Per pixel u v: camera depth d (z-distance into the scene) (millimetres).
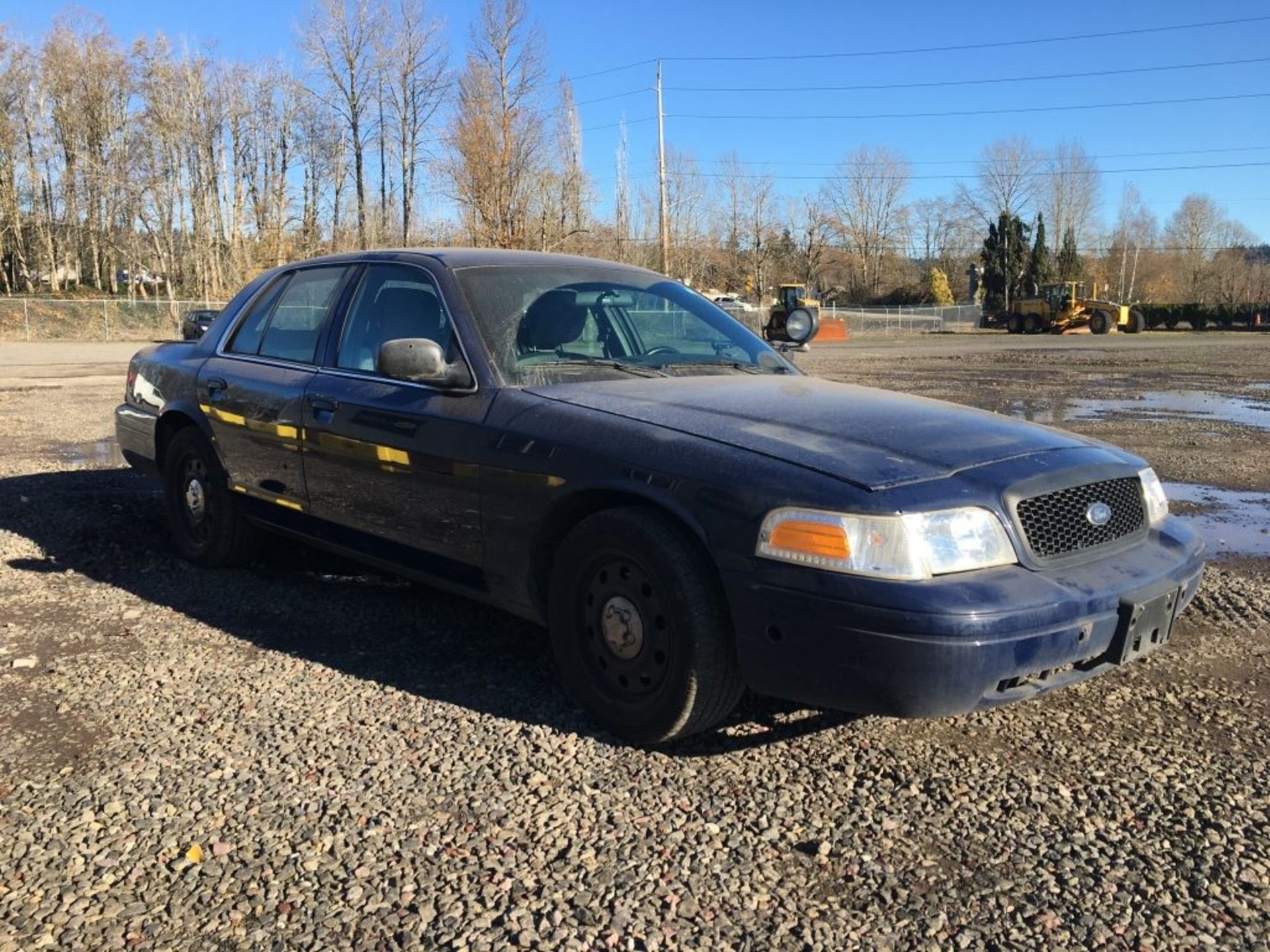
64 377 18281
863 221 92812
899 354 31344
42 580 5043
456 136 39125
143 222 61500
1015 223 78500
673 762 3156
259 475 4758
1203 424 12289
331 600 4762
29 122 63375
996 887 2520
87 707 3525
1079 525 3051
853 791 2986
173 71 56312
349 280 4594
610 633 3271
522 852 2652
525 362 3809
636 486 3125
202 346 5465
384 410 3986
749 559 2873
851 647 2729
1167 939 2312
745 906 2430
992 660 2680
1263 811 2889
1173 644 4258
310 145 58000
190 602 4719
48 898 2434
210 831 2738
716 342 4375
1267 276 76375
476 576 3719
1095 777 3084
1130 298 90000
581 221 44438
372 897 2453
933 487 2854
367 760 3148
